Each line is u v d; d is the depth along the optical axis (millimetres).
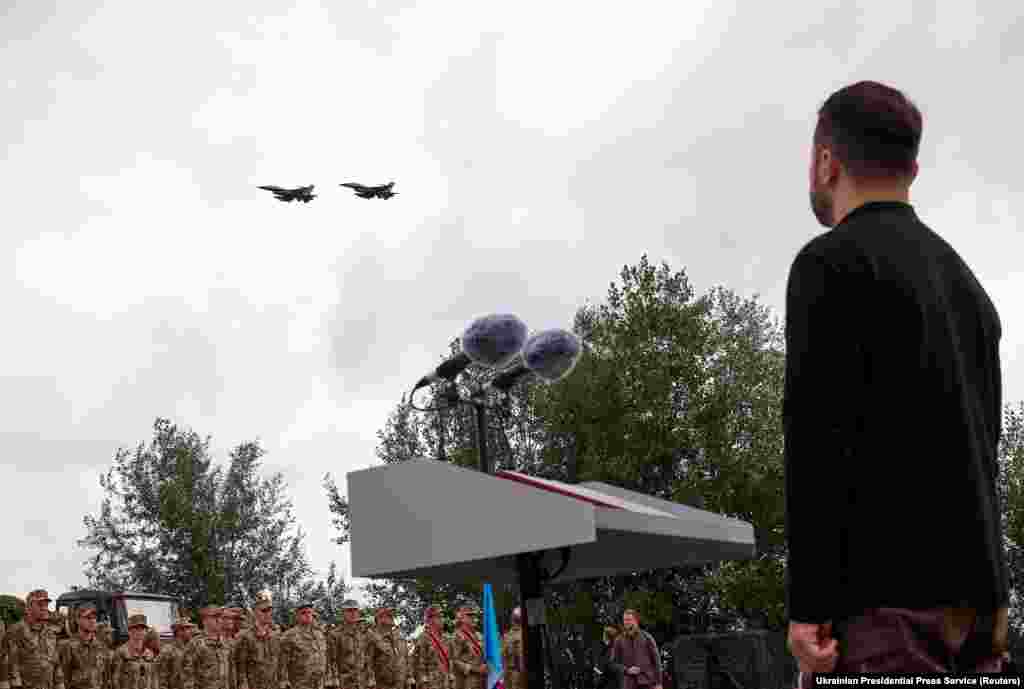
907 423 1887
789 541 1889
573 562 4773
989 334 2027
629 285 41625
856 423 1900
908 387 1892
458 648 21000
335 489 45344
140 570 55562
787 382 1918
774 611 35531
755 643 16891
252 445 62844
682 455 39969
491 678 9641
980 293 2047
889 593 1857
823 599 1834
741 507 38375
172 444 60750
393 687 20062
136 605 23766
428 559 3582
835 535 1845
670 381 39531
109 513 58750
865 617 1869
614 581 37969
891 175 2078
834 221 2150
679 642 17203
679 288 44656
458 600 39938
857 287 1924
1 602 22547
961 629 1897
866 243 1964
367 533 3686
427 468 3621
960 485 1878
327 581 59812
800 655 1880
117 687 17688
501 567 4707
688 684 17078
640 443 38344
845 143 2098
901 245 1972
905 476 1875
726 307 55531
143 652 18344
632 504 4375
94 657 17281
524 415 41531
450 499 3584
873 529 1873
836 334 1903
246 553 60781
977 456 1905
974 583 1854
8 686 15852
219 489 62125
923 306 1921
